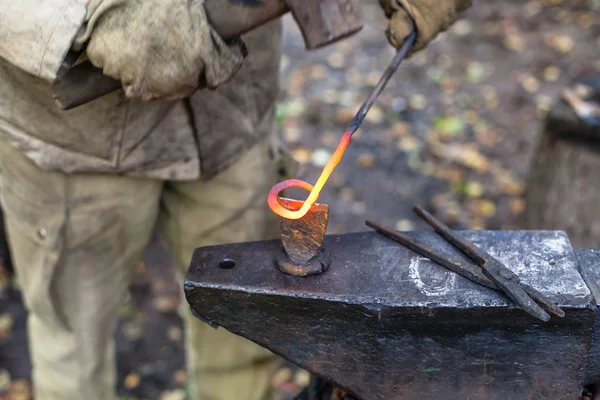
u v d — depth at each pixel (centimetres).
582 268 89
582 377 86
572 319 83
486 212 203
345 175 218
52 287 111
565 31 305
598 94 158
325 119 245
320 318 86
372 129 241
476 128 243
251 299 85
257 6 88
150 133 102
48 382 119
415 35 98
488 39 299
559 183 162
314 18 92
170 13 83
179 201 116
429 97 260
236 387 127
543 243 92
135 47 83
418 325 85
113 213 107
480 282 86
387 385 89
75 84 88
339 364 89
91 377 119
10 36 86
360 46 291
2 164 104
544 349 85
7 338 164
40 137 99
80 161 101
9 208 107
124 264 114
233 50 89
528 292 83
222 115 106
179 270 124
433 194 211
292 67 276
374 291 85
